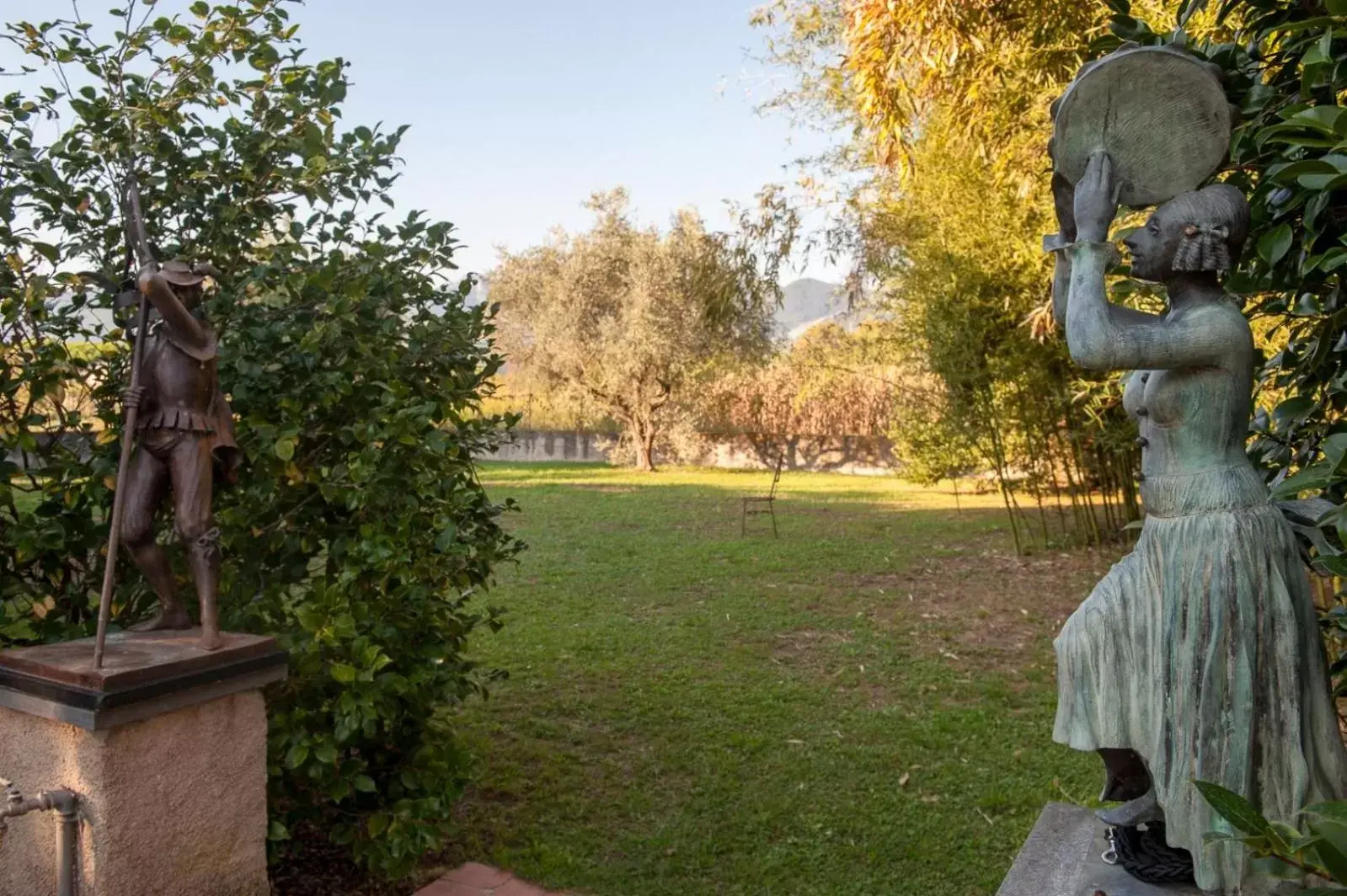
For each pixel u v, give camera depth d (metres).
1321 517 2.11
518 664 7.20
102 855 2.90
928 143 11.27
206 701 3.15
